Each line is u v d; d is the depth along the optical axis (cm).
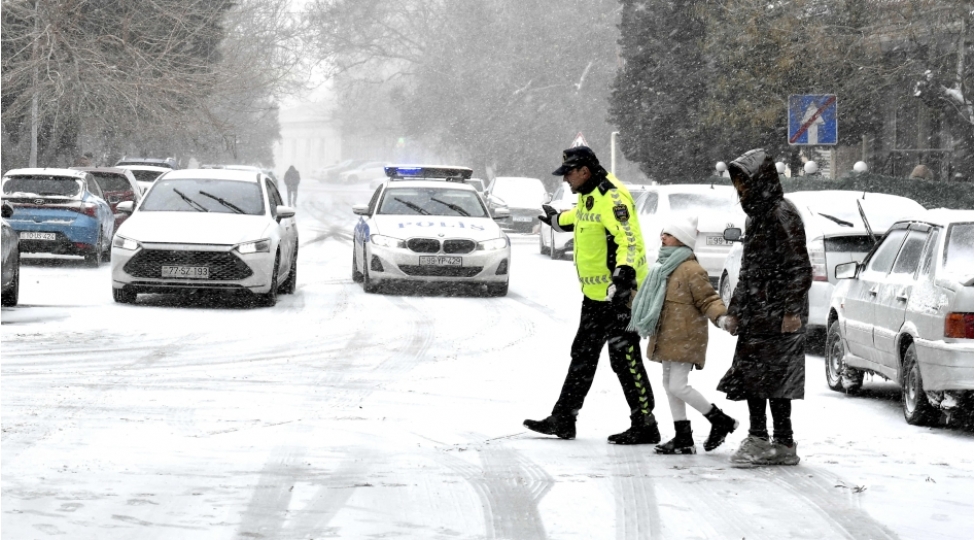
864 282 3588
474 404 3391
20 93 10300
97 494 2277
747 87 9756
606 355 4481
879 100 9650
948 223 3206
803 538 2028
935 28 8744
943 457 2723
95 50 9769
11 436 2839
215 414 3180
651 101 14362
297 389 3603
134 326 5003
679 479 2467
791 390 2580
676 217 2702
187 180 6244
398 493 2314
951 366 2973
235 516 2125
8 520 2083
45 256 8956
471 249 6438
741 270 2630
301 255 9594
